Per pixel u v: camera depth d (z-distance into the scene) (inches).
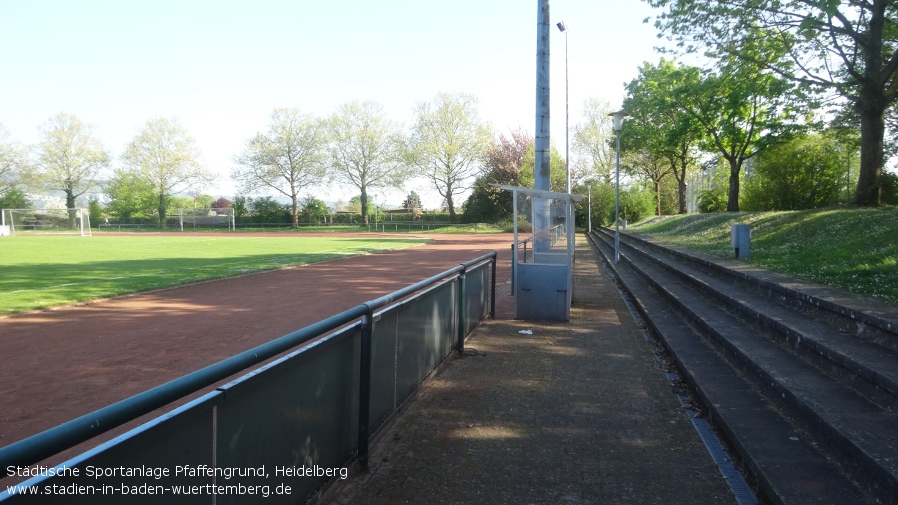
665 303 424.2
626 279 601.9
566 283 376.5
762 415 176.6
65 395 230.8
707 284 388.2
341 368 143.9
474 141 2426.2
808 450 149.6
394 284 599.8
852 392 171.9
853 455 132.2
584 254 1108.5
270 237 1900.8
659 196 2128.4
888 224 419.5
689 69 1139.9
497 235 2039.9
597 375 248.2
